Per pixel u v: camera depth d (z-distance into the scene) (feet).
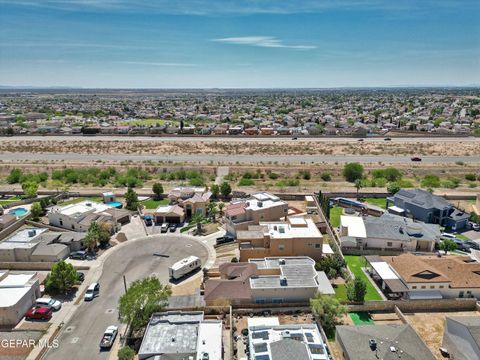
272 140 647.56
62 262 205.87
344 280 219.82
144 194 386.52
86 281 219.00
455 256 236.43
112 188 414.00
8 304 179.63
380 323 179.83
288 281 193.67
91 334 173.78
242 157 536.83
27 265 234.17
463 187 416.46
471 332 146.41
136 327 172.24
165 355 146.10
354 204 344.08
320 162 506.07
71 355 160.04
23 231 272.31
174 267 220.64
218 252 253.65
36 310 185.06
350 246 257.55
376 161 513.04
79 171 469.98
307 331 159.53
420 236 258.98
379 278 218.79
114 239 274.98
